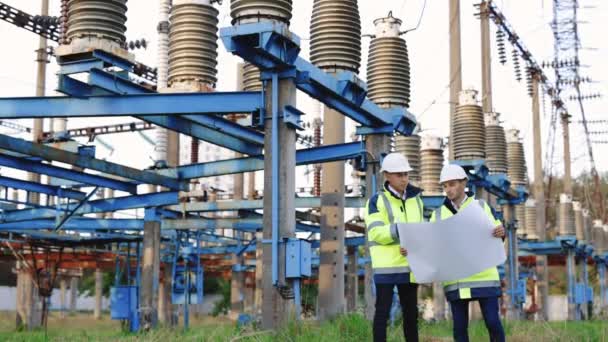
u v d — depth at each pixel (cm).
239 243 3347
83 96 1394
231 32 1205
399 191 813
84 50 1315
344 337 1103
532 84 4556
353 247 3116
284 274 1200
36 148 1658
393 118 1634
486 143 2419
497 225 788
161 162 2044
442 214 811
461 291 800
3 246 3156
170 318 3103
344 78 1423
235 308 3600
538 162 4434
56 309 6362
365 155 1650
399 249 807
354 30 1454
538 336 1280
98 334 1576
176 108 1370
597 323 1995
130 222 2511
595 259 4866
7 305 5984
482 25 3475
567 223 3881
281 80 1259
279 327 1133
